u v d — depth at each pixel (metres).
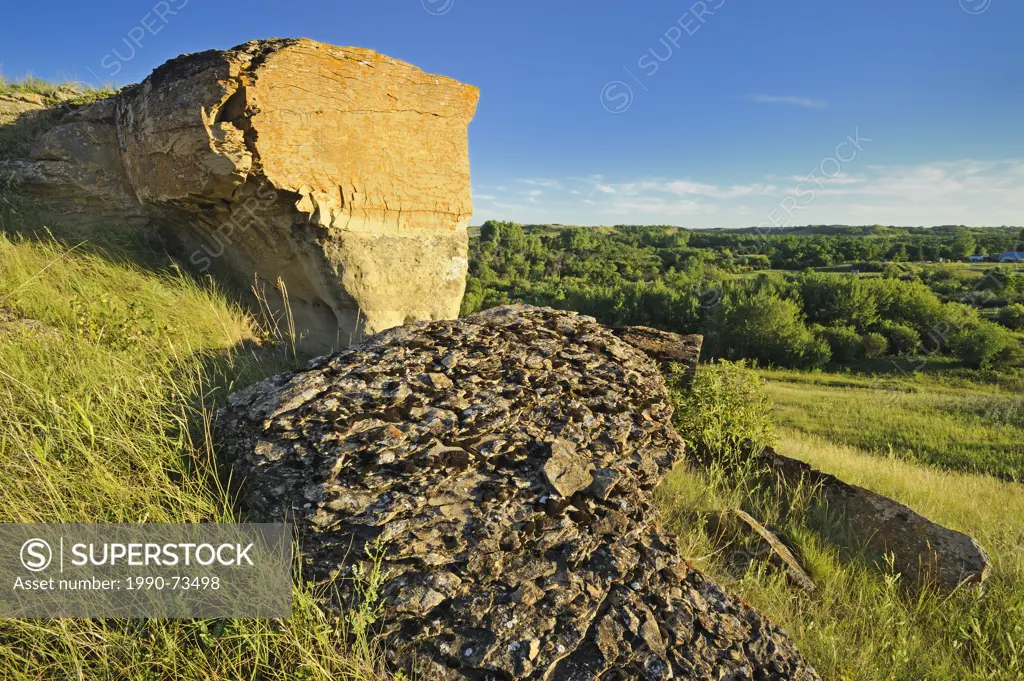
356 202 5.70
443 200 6.36
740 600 2.80
